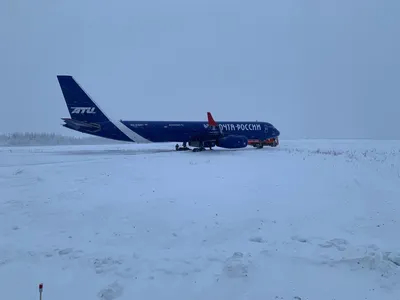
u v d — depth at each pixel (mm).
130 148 42031
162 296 6965
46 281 7668
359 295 6801
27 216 11844
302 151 32469
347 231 9969
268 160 23641
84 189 15094
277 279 7406
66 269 8164
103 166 21172
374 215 11266
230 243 9297
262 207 12055
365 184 15070
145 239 9703
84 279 7688
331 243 9016
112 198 13516
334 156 25594
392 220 10805
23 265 8414
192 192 14141
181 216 11289
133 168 20328
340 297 6746
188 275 7707
